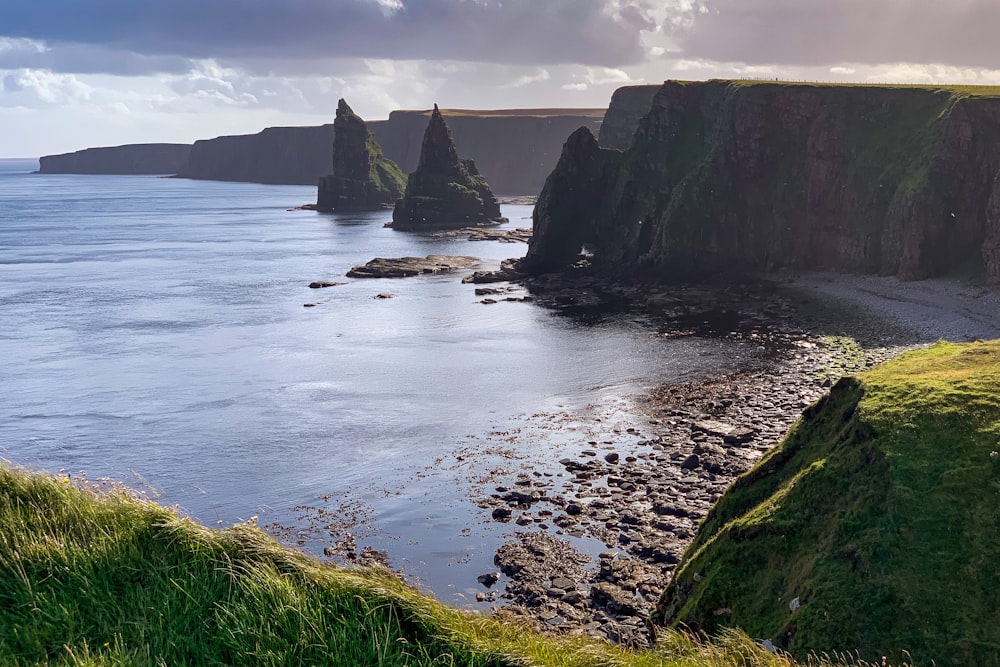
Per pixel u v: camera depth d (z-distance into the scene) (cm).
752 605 2492
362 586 1370
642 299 11762
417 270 14650
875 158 13050
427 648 1275
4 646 1225
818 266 13288
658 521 4319
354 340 9319
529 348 8775
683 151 14850
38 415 6500
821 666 1781
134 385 7394
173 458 5509
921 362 3412
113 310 11288
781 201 13538
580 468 5162
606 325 9975
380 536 4259
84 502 1551
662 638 1631
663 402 6631
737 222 13612
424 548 4109
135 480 5106
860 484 2588
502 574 3825
